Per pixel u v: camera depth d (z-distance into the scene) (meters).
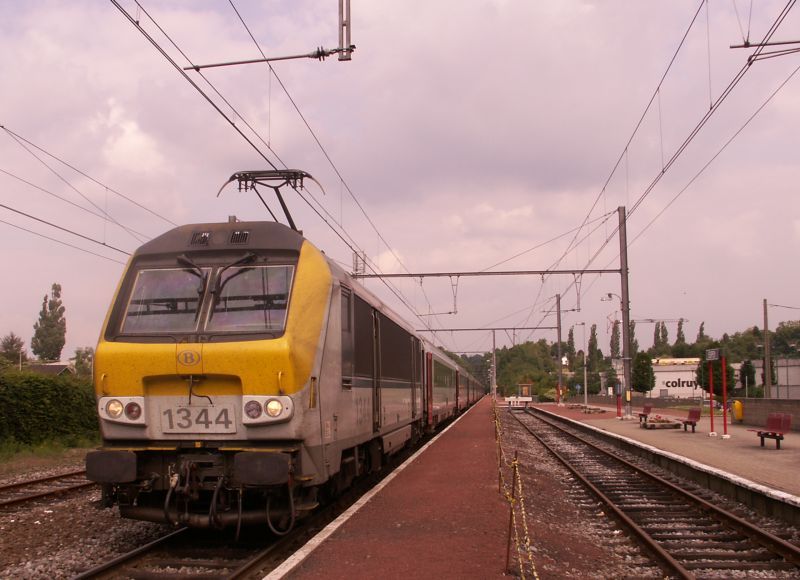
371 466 14.48
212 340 9.09
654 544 10.10
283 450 8.82
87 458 8.91
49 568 8.57
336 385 10.41
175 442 9.16
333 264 11.02
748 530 11.18
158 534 10.36
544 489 15.60
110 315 9.58
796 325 124.81
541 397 93.00
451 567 8.03
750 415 30.48
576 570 9.05
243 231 10.09
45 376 25.12
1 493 14.77
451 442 24.69
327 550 8.78
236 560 8.81
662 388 100.75
